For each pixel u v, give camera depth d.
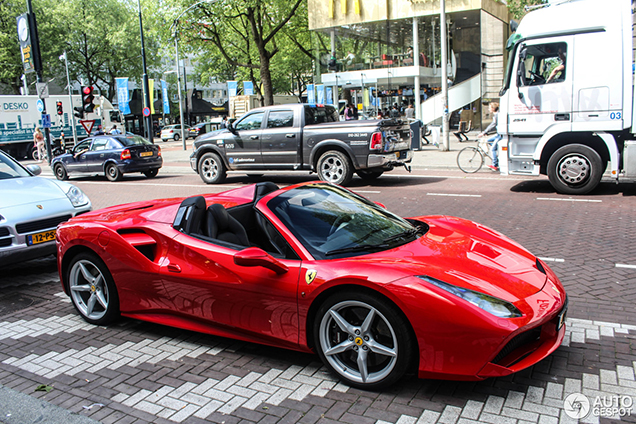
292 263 3.20
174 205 4.05
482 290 2.78
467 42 25.20
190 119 68.12
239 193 4.34
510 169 9.59
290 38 34.69
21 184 6.15
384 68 25.75
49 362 3.57
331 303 2.98
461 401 2.78
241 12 28.47
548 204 8.41
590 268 5.09
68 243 4.21
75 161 16.78
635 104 8.28
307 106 11.95
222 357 3.52
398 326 2.78
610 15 8.33
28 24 20.77
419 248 3.30
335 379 3.12
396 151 11.54
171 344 3.79
